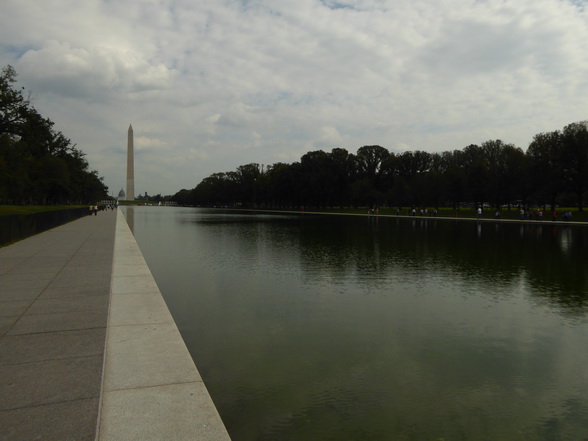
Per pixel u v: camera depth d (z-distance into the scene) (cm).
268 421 570
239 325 986
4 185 5288
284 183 12762
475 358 791
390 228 4678
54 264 1540
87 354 637
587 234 3781
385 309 1131
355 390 661
